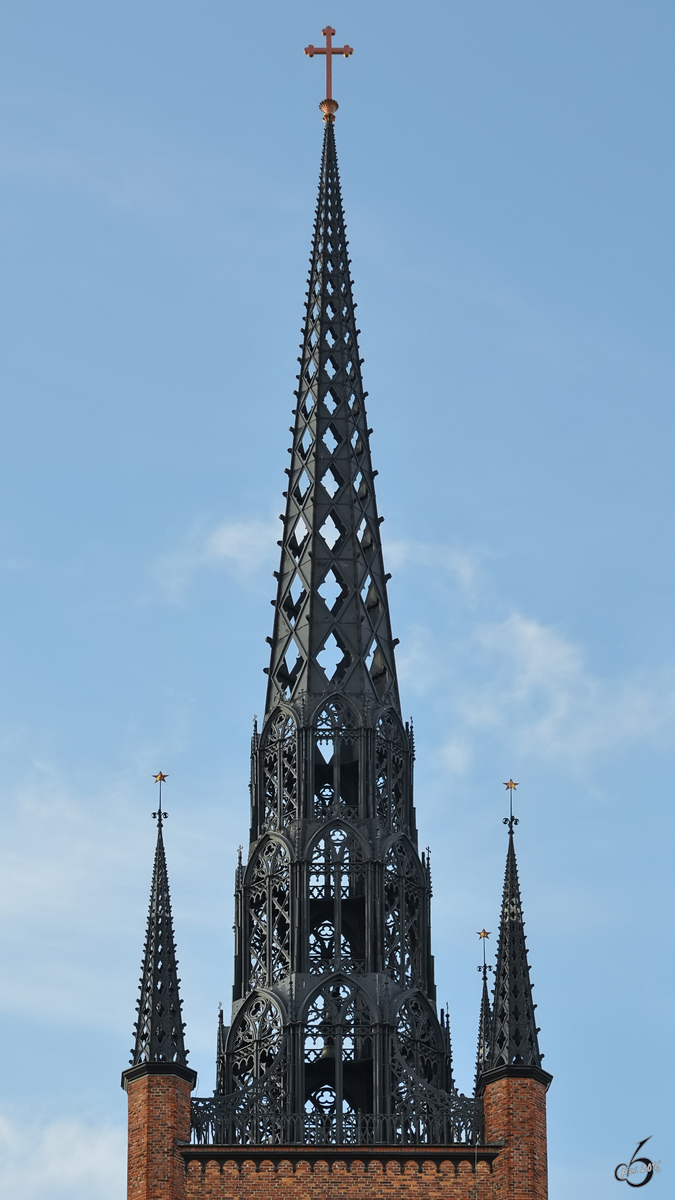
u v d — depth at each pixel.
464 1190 101.19
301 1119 102.62
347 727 108.62
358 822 107.00
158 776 107.50
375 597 111.62
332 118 119.62
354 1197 100.94
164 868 105.94
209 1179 101.06
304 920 105.50
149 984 103.81
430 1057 105.38
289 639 110.44
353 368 115.56
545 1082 102.94
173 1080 102.25
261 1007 104.75
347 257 117.38
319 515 112.38
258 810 108.38
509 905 105.31
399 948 106.12
